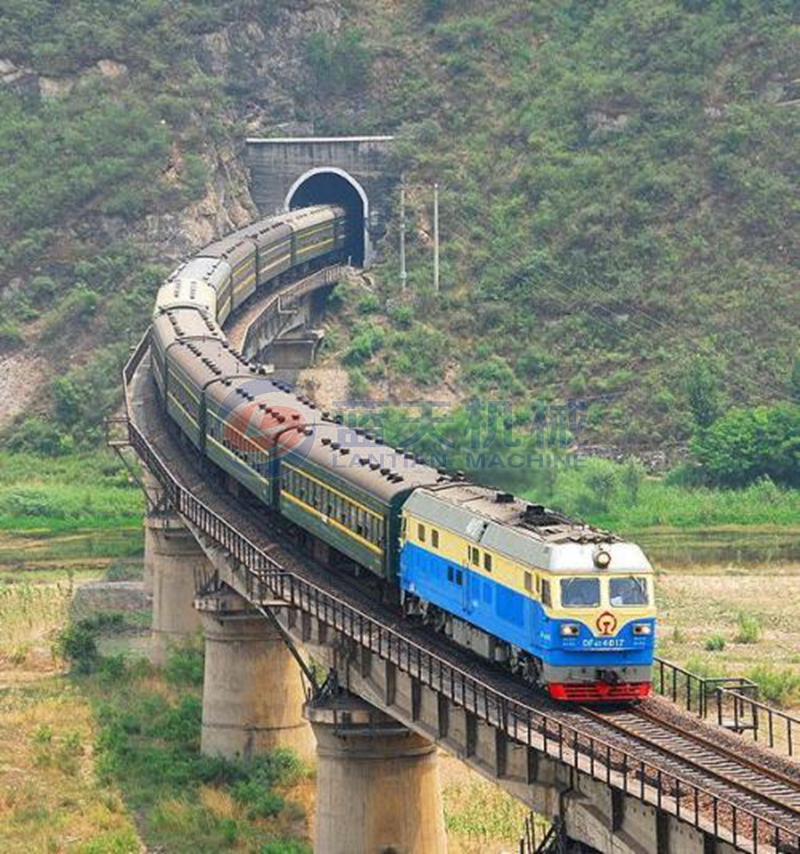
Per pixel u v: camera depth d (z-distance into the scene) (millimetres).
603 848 178500
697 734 196875
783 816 166750
